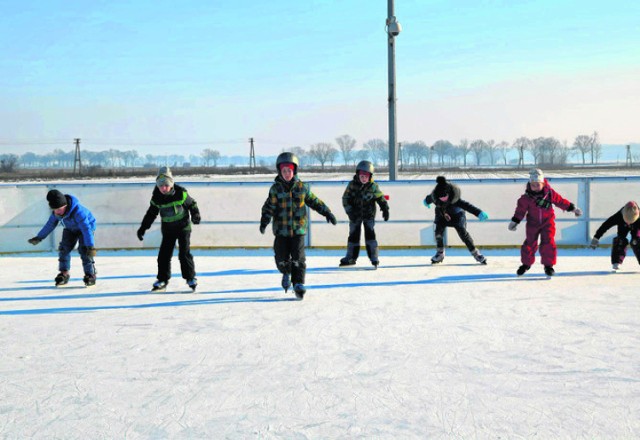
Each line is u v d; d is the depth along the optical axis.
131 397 3.80
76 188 11.66
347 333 5.25
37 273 9.09
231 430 3.29
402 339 5.02
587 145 150.12
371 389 3.87
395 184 11.20
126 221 11.66
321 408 3.57
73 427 3.36
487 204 11.09
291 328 5.46
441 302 6.49
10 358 4.65
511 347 4.74
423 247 11.23
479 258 9.20
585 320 5.56
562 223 10.99
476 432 3.21
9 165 99.06
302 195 6.80
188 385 4.00
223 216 11.59
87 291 7.52
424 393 3.78
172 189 7.16
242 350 4.79
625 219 8.04
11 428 3.35
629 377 4.00
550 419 3.36
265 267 9.41
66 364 4.49
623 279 7.72
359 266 9.31
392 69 12.31
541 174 7.75
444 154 196.25
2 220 11.40
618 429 3.21
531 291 7.03
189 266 7.34
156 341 5.10
